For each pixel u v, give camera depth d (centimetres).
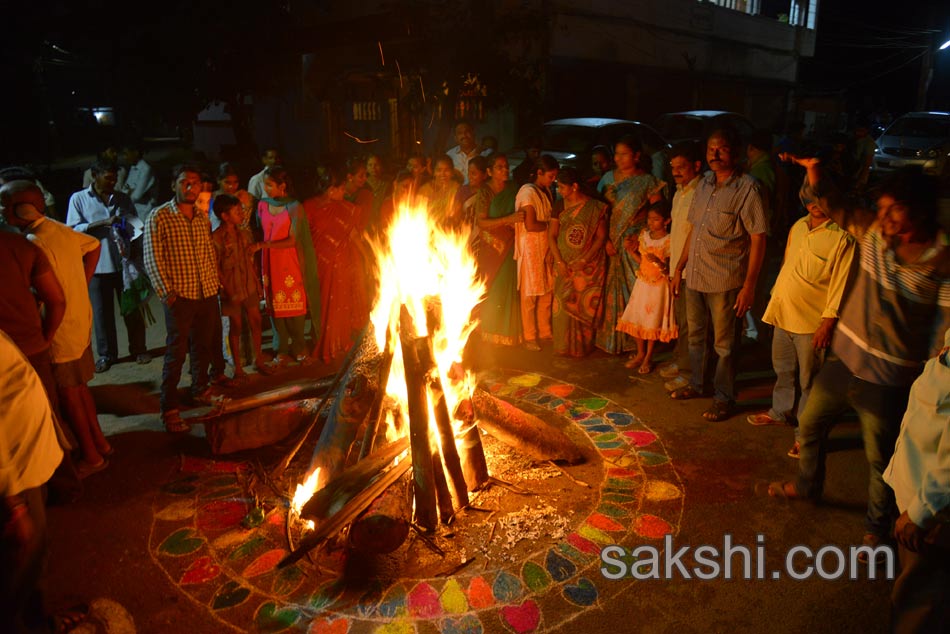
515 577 319
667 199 587
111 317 580
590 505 376
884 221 286
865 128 1250
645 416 486
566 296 587
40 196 377
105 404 511
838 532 352
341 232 582
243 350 599
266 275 569
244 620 294
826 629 288
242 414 434
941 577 233
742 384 545
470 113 1153
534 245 593
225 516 368
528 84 1040
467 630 288
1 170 424
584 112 1554
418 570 324
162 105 1406
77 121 2688
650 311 548
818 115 2469
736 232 447
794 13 2378
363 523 322
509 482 397
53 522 363
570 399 516
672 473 409
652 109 1773
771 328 673
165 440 454
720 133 437
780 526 357
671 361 576
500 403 407
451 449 362
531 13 1034
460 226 613
